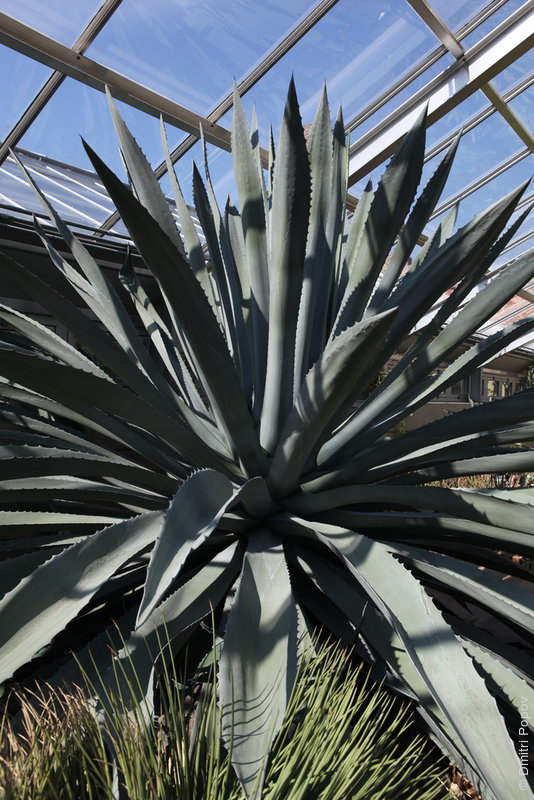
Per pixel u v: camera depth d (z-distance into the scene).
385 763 0.92
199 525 0.92
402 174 1.43
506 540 1.31
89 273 1.80
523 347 11.72
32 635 0.87
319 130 1.79
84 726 0.87
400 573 1.10
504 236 1.61
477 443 1.56
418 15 3.49
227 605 1.21
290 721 0.85
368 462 1.47
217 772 0.77
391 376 1.68
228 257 1.98
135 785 0.74
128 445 1.61
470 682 0.94
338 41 3.54
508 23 3.68
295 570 1.46
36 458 1.15
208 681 1.07
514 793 0.82
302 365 1.75
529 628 1.16
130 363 1.39
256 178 1.72
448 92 4.05
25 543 1.42
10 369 1.02
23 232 3.80
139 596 1.40
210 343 1.27
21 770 0.77
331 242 1.91
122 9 2.89
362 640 1.21
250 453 1.42
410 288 1.55
